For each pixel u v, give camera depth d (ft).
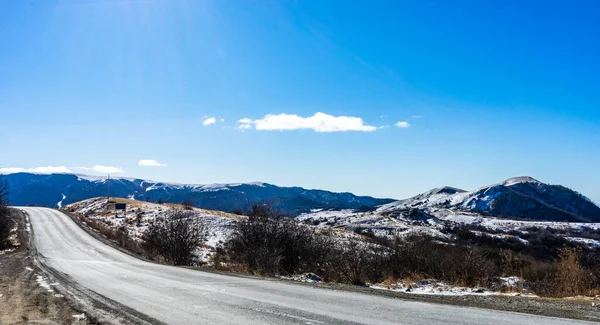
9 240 131.34
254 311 28.48
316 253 78.38
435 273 58.34
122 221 205.77
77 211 290.97
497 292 42.78
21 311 30.55
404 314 26.12
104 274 57.26
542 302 30.48
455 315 25.54
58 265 73.15
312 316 26.25
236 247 86.79
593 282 39.96
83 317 28.35
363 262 58.54
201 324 25.18
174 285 43.91
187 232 94.73
